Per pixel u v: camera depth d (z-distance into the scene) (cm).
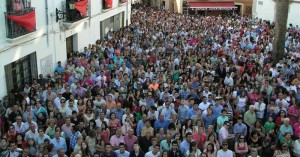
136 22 3503
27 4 1631
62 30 2028
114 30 3117
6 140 1096
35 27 1691
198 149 1112
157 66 1875
